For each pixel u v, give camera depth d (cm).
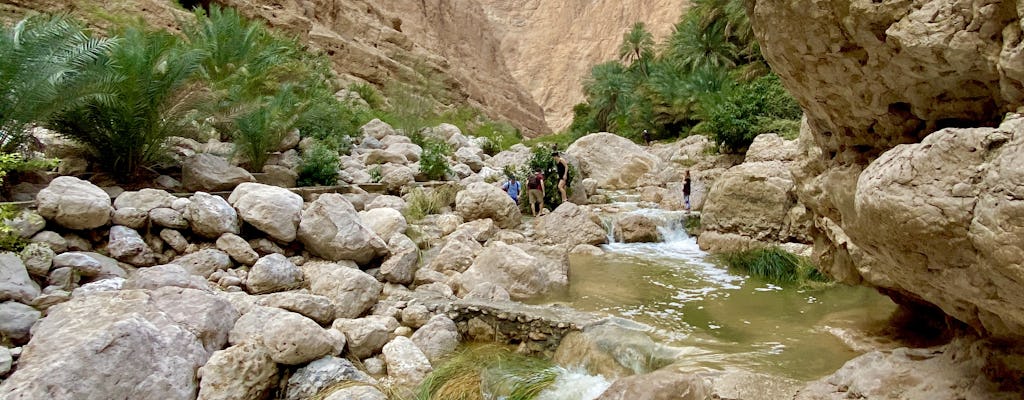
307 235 621
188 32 1428
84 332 342
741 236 882
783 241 833
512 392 400
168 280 447
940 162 216
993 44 224
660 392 321
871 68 283
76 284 462
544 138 3803
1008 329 267
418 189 1038
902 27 247
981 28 223
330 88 2070
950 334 381
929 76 259
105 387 320
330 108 1402
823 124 370
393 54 3416
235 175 766
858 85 300
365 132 1611
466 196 973
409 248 658
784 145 930
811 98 346
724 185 919
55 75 545
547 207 1189
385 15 3869
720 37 3041
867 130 326
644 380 333
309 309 463
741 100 1653
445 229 886
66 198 507
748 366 393
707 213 952
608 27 8419
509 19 9438
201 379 364
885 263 293
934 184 217
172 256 560
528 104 6288
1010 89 221
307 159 974
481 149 1894
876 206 242
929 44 239
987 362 288
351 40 3234
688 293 643
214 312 415
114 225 544
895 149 246
